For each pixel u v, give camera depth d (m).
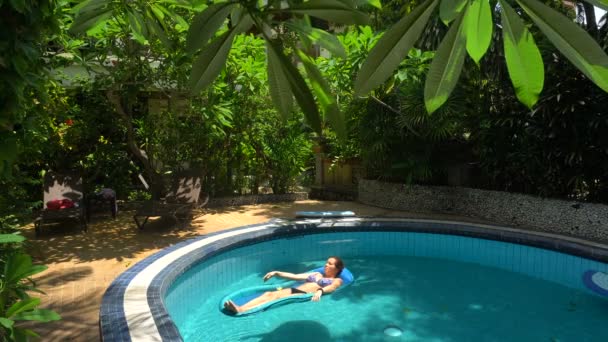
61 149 7.92
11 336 1.21
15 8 1.40
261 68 7.16
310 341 3.79
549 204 6.83
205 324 4.11
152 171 8.12
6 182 3.70
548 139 6.61
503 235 6.43
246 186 9.99
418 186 8.70
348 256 6.71
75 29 1.85
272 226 6.84
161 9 1.93
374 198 9.48
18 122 1.83
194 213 7.84
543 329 4.10
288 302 4.61
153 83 6.82
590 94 5.93
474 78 7.43
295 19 0.94
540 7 0.65
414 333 3.99
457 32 0.69
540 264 6.04
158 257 4.99
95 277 4.57
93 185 8.44
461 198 8.23
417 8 0.70
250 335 3.88
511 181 7.62
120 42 6.23
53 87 5.90
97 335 3.21
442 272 5.91
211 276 5.43
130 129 7.46
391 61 0.71
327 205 9.47
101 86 6.54
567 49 0.64
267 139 9.62
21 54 1.56
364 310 4.49
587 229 6.32
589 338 3.90
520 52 0.67
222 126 8.50
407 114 7.76
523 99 0.68
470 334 3.97
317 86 0.95
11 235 1.33
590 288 4.48
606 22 5.70
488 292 5.12
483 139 7.65
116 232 6.61
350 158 10.45
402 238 7.21
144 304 3.47
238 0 0.88
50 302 3.86
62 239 6.13
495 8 0.94
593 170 6.39
